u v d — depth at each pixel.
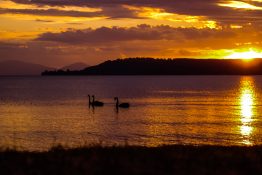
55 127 56.78
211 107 92.75
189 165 12.07
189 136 46.34
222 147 18.72
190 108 90.50
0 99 122.88
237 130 52.00
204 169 11.41
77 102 110.06
